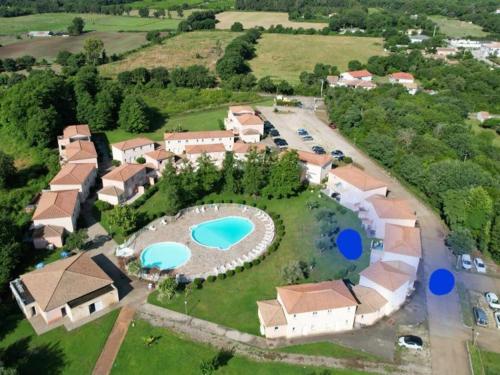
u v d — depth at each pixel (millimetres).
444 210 101875
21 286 77500
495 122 172375
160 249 93000
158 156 128875
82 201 111688
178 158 134125
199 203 111812
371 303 74062
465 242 87500
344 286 75562
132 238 96312
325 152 141875
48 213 95812
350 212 107625
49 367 65688
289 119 175250
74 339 70312
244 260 89438
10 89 159125
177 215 105688
